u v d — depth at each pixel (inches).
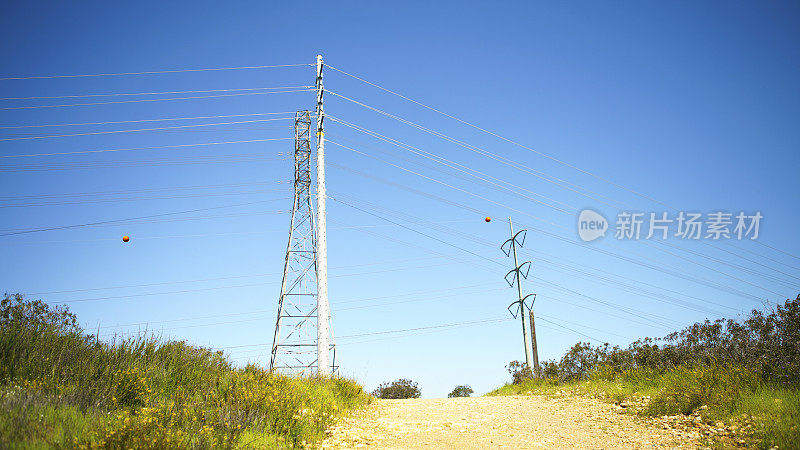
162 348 437.7
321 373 616.1
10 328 363.9
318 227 944.3
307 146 1290.6
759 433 313.4
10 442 222.5
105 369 354.0
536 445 347.3
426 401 651.5
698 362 519.5
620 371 671.8
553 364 874.1
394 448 340.2
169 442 251.6
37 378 311.7
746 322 499.5
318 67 1136.8
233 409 344.8
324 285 899.4
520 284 1262.3
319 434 369.1
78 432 251.4
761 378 416.8
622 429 388.5
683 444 325.1
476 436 383.9
